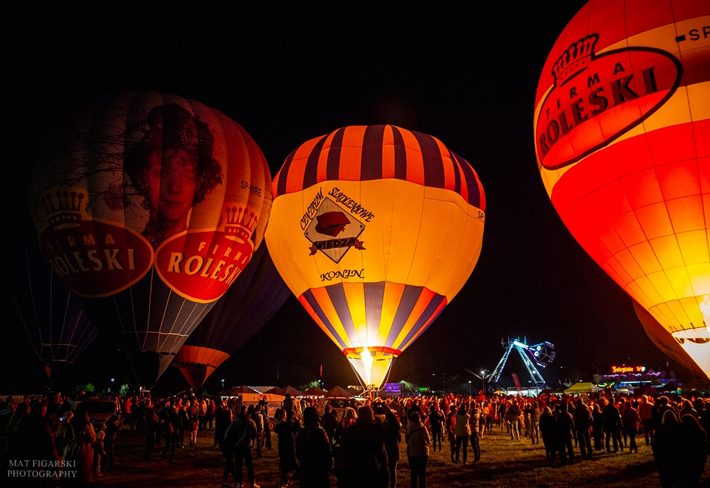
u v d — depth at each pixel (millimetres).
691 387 30938
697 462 6797
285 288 25859
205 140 16578
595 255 15141
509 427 20031
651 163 12891
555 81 14742
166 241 15617
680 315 13383
